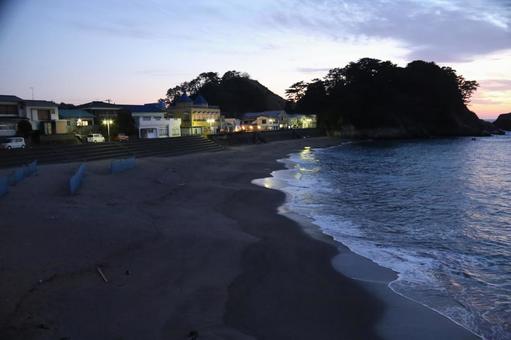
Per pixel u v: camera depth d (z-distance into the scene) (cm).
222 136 7175
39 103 5122
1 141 3994
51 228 1369
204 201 2281
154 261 1225
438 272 1285
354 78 12925
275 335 864
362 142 10494
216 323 884
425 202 2442
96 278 1051
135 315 884
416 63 13600
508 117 18262
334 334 886
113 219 1584
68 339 750
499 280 1224
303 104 13250
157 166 3566
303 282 1170
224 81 14788
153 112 6706
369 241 1623
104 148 4316
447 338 884
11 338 736
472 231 1781
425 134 12238
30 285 948
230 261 1294
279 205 2322
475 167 4366
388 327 927
